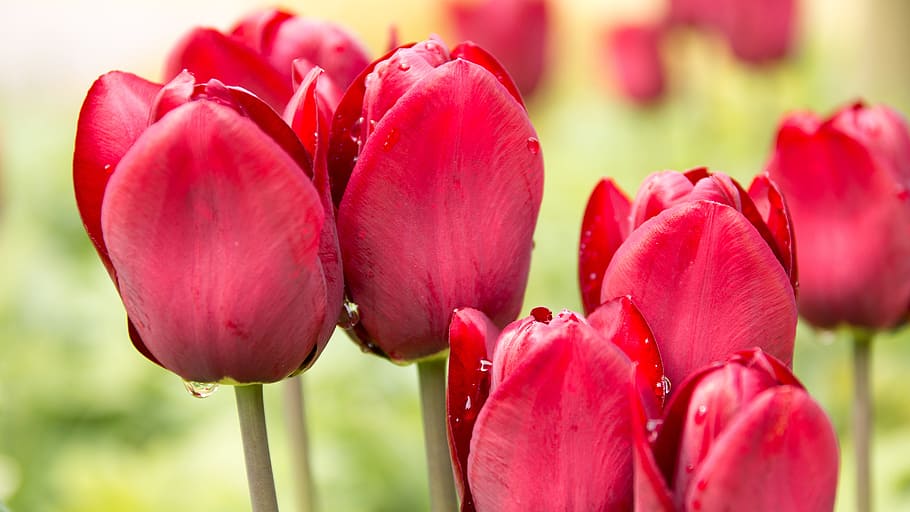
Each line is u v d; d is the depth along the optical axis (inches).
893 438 44.0
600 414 21.4
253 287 21.6
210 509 43.0
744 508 20.6
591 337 21.2
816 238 27.7
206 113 21.1
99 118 22.5
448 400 22.2
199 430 48.3
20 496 47.3
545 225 64.8
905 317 27.8
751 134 79.7
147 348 22.4
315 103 22.1
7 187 53.9
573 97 96.0
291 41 26.2
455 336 22.2
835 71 84.0
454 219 22.8
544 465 21.5
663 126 78.7
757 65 66.0
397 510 44.0
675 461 21.1
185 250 21.6
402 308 23.0
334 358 49.8
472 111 22.4
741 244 22.3
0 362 52.3
